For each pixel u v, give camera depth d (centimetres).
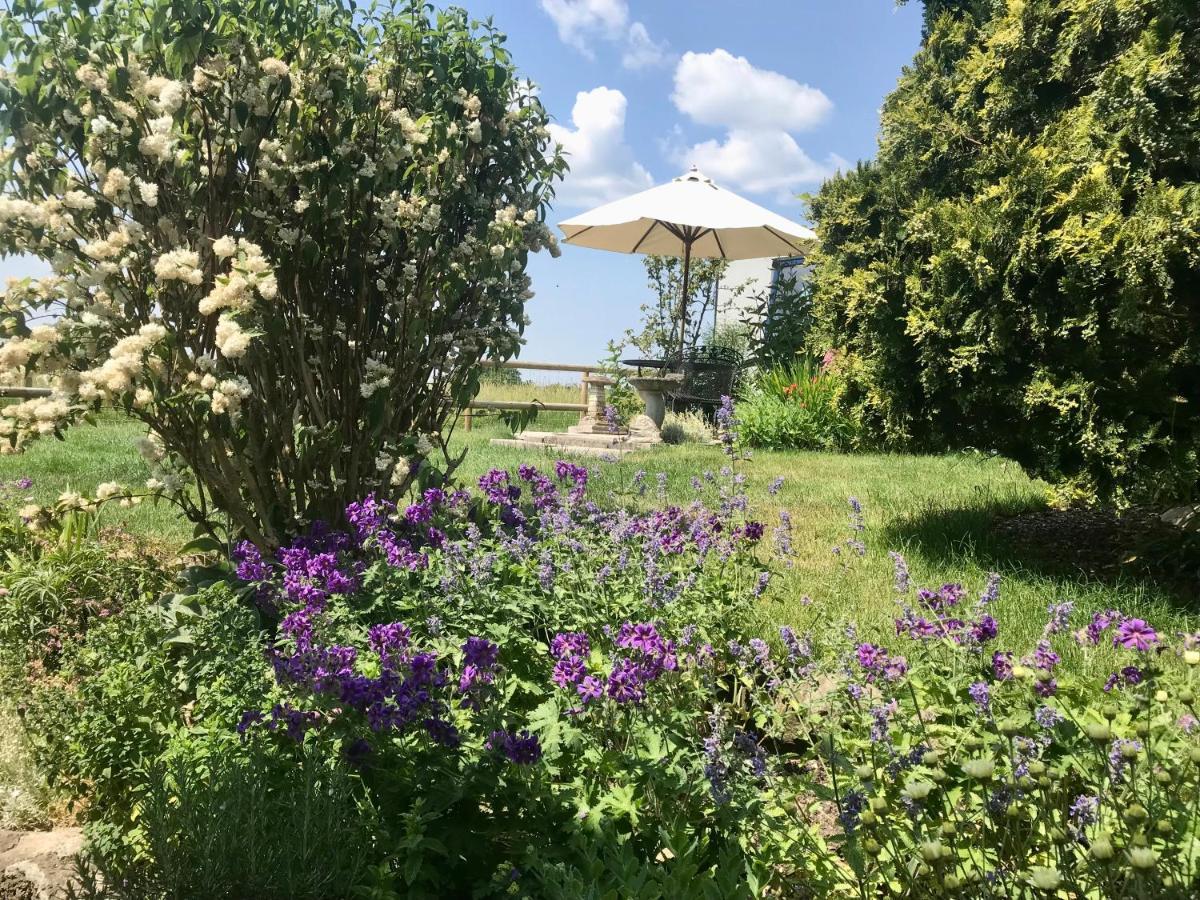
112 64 377
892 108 756
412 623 324
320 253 428
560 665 251
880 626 368
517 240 471
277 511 436
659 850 223
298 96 416
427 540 402
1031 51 558
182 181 391
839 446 1132
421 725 224
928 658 291
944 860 168
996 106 580
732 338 1716
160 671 289
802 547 529
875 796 211
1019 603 420
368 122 429
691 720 265
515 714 266
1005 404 513
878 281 572
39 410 350
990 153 559
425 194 453
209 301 358
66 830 255
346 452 448
